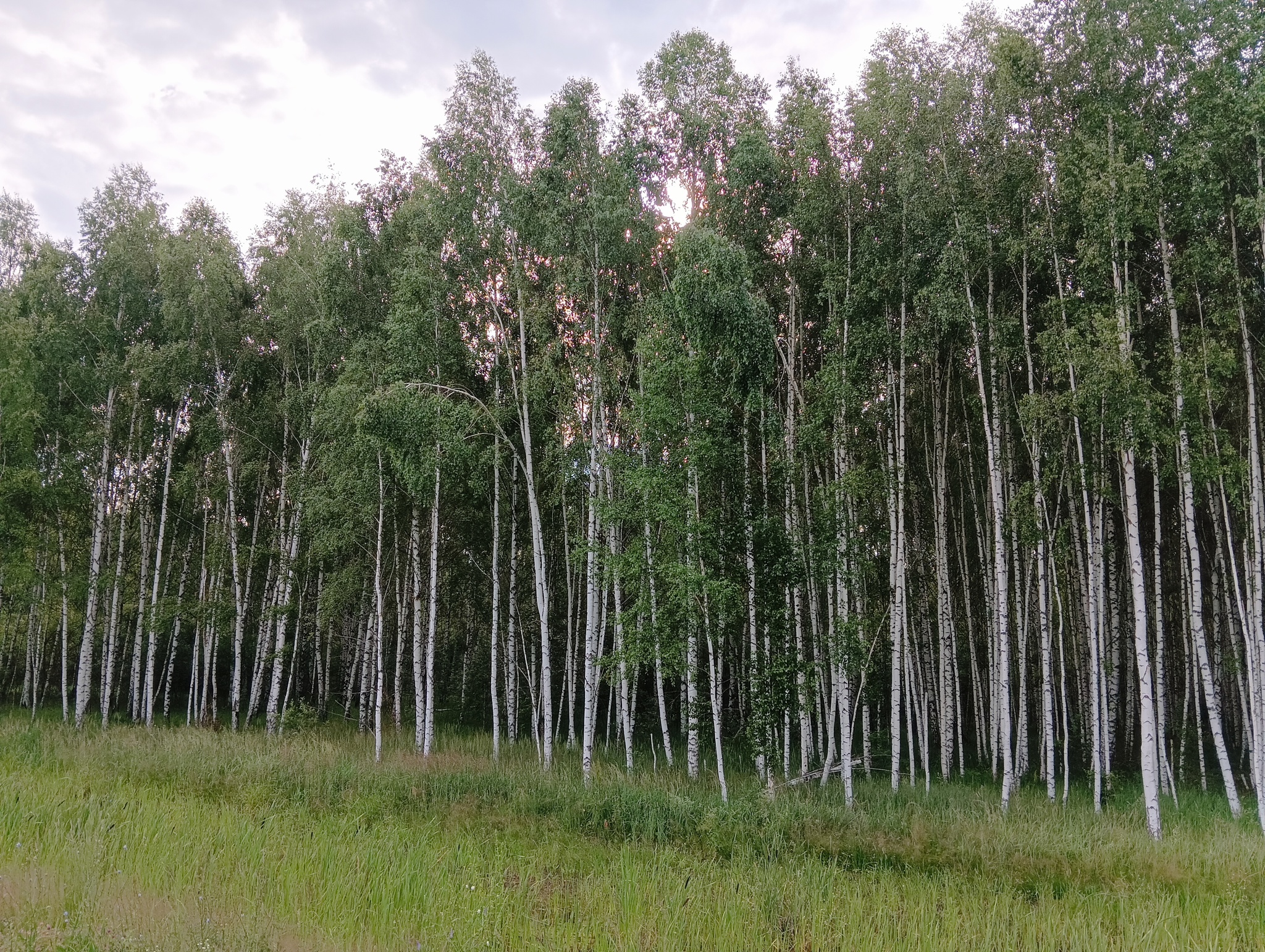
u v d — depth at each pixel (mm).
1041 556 16312
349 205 22422
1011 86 15430
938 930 8039
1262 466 15938
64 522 24844
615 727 28172
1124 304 13891
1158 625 16625
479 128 19156
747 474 15695
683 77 18422
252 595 29391
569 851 11617
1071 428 16406
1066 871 10906
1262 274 15195
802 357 18844
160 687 34000
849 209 17031
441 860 9734
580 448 18953
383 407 17172
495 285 20047
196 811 11219
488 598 27734
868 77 17062
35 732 19406
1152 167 14508
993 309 16844
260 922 6621
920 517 23312
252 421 25250
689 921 8086
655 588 15562
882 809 14141
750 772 18828
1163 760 16625
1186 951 7723
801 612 18422
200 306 23734
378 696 18547
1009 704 15055
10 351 21766
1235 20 13578
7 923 6086
